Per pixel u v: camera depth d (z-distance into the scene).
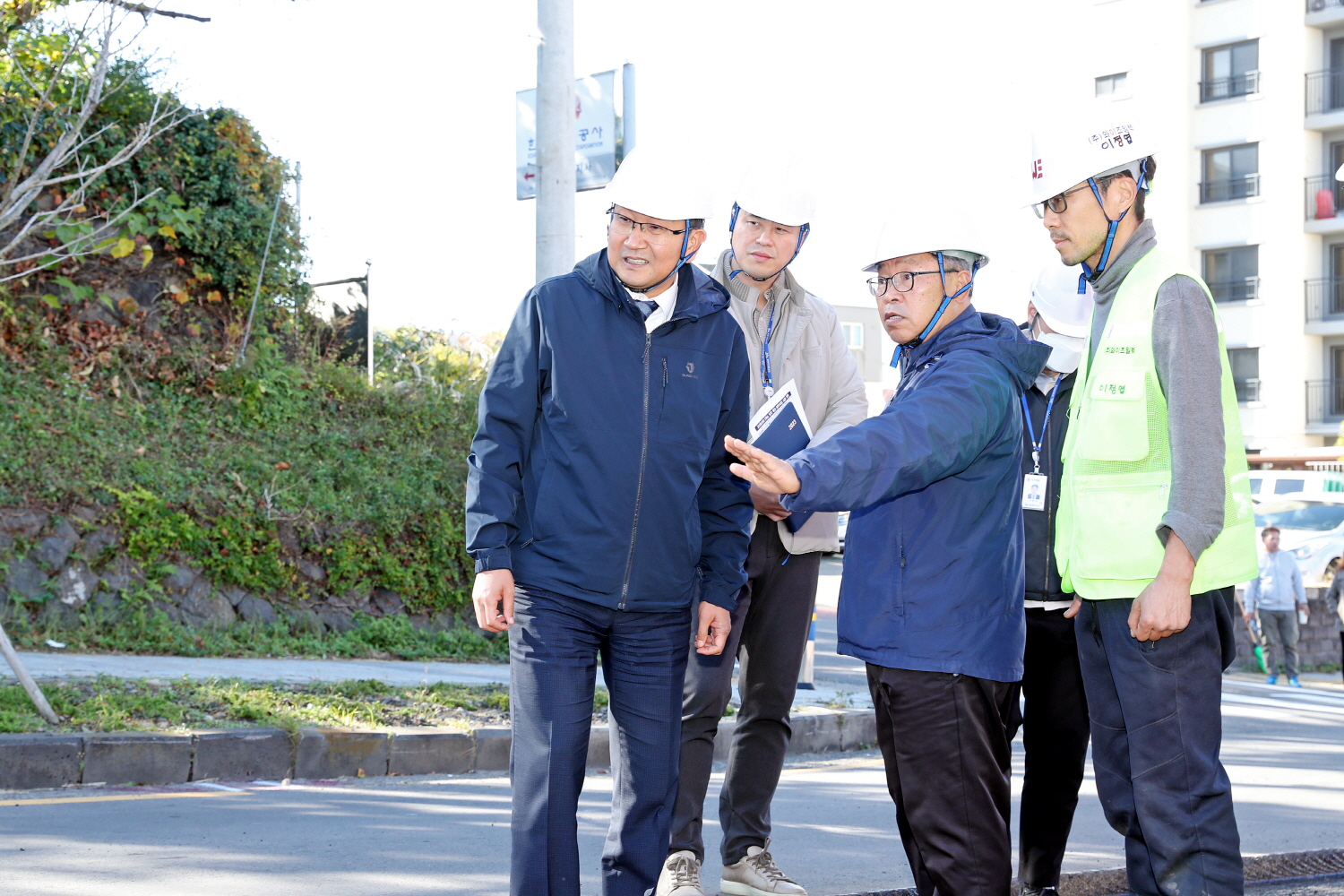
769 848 5.29
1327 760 8.54
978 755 3.19
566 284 3.30
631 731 3.34
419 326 16.45
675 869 4.10
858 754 8.55
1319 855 4.75
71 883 4.33
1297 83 37.47
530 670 3.23
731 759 4.38
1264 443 37.97
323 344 14.48
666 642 3.36
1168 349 3.10
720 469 3.48
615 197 3.23
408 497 11.77
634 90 10.19
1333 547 18.92
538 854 3.17
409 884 4.50
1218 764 3.16
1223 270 38.94
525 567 3.24
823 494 2.79
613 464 3.21
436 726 7.41
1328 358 38.25
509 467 3.25
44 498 9.94
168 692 7.30
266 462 11.62
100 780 6.22
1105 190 3.26
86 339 12.05
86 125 11.80
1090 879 4.39
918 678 3.17
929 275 3.23
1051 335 4.20
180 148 12.69
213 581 10.39
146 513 10.15
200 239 12.70
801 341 4.49
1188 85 38.97
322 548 11.00
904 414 2.96
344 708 7.43
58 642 9.28
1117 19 39.53
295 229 13.85
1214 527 2.99
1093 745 3.47
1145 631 3.05
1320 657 17.95
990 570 3.19
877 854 5.22
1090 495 3.26
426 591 11.58
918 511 3.17
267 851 4.93
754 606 4.30
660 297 3.32
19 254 11.75
